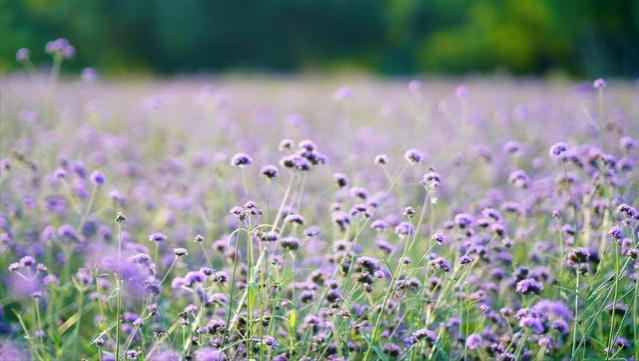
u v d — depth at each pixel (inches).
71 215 257.1
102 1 1797.5
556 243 221.9
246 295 159.9
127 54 1888.5
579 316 167.2
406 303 178.7
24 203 245.0
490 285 198.5
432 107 584.4
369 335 165.2
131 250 204.1
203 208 275.7
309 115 576.1
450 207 270.5
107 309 200.8
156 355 158.6
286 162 179.8
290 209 193.5
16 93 578.9
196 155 352.5
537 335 171.5
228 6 1961.1
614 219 203.0
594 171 228.5
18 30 1679.4
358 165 352.5
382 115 509.0
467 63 1838.1
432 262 177.2
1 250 217.5
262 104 650.8
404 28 2010.3
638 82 599.8
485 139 426.6
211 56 1977.1
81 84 733.3
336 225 196.9
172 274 226.8
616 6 1314.0
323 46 2065.7
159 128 496.7
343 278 184.5
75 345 177.0
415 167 334.6
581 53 1391.5
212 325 159.9
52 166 321.4
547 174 312.8
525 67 1749.5
